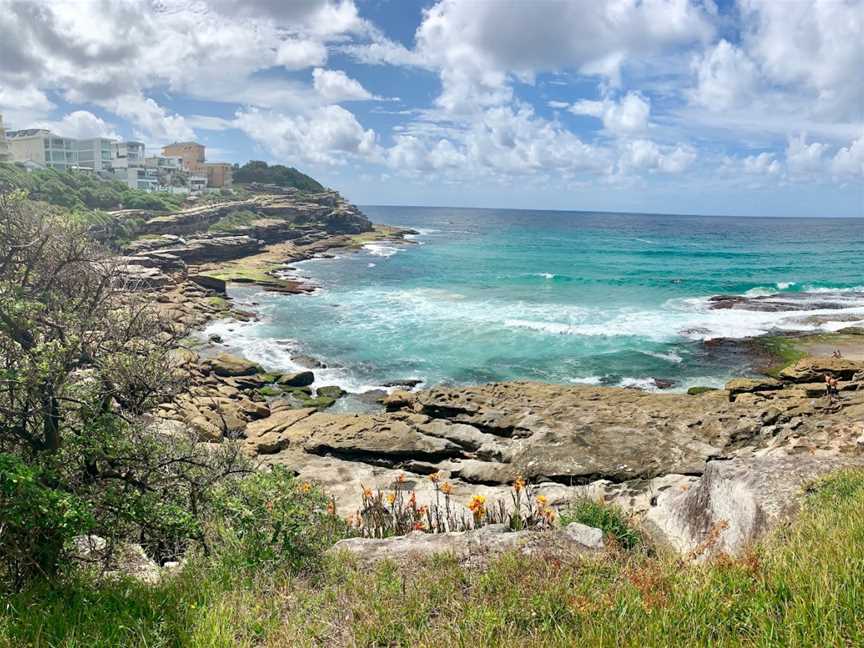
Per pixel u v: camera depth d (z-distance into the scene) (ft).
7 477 16.70
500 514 28.68
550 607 13.30
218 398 72.59
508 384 74.79
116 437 23.67
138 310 26.91
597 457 46.60
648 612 12.42
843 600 11.51
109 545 21.59
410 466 53.26
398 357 94.94
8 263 22.76
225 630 13.42
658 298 144.25
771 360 89.40
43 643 12.75
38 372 20.44
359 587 15.96
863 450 40.83
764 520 20.98
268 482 21.17
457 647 12.10
